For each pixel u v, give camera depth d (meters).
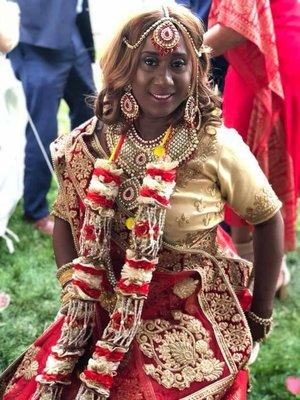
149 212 1.52
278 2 2.59
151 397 1.58
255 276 1.76
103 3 4.58
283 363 2.58
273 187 2.77
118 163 1.59
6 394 1.72
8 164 3.10
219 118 1.58
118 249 1.65
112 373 1.57
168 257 1.63
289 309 3.03
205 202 1.61
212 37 2.44
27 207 3.59
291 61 2.59
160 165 1.53
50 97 3.45
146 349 1.62
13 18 2.97
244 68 2.53
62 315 1.77
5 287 3.03
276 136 2.70
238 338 1.66
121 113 1.59
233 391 1.68
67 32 3.39
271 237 1.69
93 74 3.74
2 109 3.05
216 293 1.70
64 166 1.70
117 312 1.56
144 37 1.48
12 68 3.43
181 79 1.51
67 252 1.81
